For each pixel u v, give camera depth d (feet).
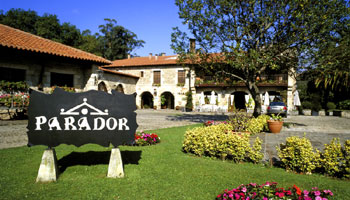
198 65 37.35
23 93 32.53
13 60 34.14
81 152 15.69
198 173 11.55
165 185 9.96
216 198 8.38
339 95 63.41
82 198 8.65
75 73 42.57
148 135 19.08
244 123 25.45
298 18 29.45
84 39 117.08
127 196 8.88
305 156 12.06
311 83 65.77
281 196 7.54
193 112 69.15
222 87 72.64
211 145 14.61
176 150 16.93
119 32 128.67
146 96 89.66
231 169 12.28
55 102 10.94
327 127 33.27
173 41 34.81
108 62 43.55
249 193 7.89
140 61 89.20
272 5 31.35
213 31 33.19
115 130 11.19
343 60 30.53
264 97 62.13
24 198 8.59
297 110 64.44
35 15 99.91
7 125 28.35
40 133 10.78
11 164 12.59
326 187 9.84
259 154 13.71
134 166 12.64
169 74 79.20
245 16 33.17
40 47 34.24
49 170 10.37
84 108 11.10
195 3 31.83
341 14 28.89
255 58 29.55
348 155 11.57
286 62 33.68
